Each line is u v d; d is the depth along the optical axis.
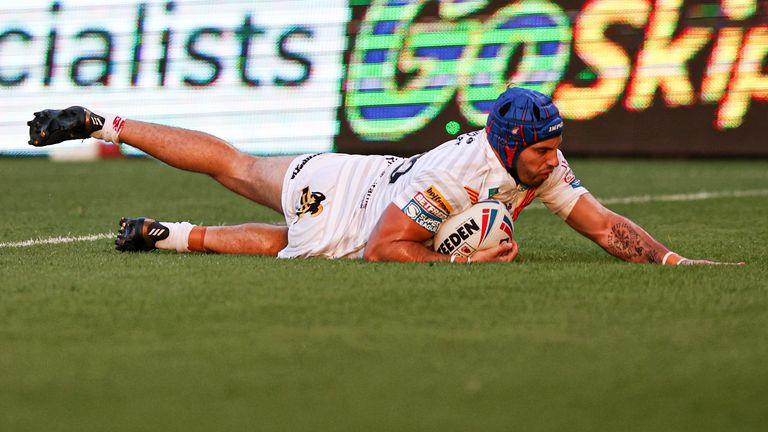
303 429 7.88
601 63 40.53
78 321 11.22
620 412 8.29
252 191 17.34
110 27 43.91
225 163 17.44
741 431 7.88
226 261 15.38
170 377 9.19
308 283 13.28
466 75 40.88
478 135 15.01
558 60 40.66
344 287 12.99
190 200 28.84
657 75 40.28
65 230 21.53
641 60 40.34
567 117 40.84
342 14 42.22
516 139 14.41
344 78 42.00
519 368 9.44
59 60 44.03
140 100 43.47
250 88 42.91
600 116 40.62
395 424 7.99
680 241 20.00
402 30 41.56
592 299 12.38
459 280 13.44
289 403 8.48
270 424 7.99
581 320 11.29
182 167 17.62
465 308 11.83
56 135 17.34
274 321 11.19
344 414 8.22
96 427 7.94
